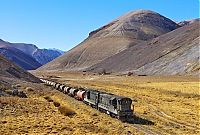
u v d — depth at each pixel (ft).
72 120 155.53
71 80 573.74
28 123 142.61
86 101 221.66
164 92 321.73
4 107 172.86
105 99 179.93
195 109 216.74
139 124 153.58
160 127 148.36
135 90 355.36
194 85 375.86
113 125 146.92
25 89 269.03
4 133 122.11
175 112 199.00
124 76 644.69
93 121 154.51
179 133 136.98
